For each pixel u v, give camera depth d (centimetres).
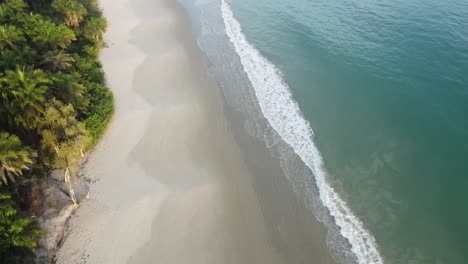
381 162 3244
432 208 2877
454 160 3194
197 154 3316
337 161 3275
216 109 3828
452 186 3012
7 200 2395
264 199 2939
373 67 4266
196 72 4384
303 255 2577
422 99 3781
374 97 3881
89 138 3039
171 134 3509
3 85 2894
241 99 3978
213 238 2662
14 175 2673
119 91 4022
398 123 3572
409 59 4319
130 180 3047
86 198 2884
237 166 3206
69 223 2720
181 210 2842
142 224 2736
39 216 2672
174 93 4041
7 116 2880
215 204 2891
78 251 2567
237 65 4519
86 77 3853
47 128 2950
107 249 2584
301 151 3375
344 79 4150
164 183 3038
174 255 2559
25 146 2708
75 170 3055
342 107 3812
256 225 2748
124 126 3566
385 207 2900
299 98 3959
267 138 3503
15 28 3672
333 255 2589
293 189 3034
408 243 2666
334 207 2906
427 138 3397
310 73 4297
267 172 3169
